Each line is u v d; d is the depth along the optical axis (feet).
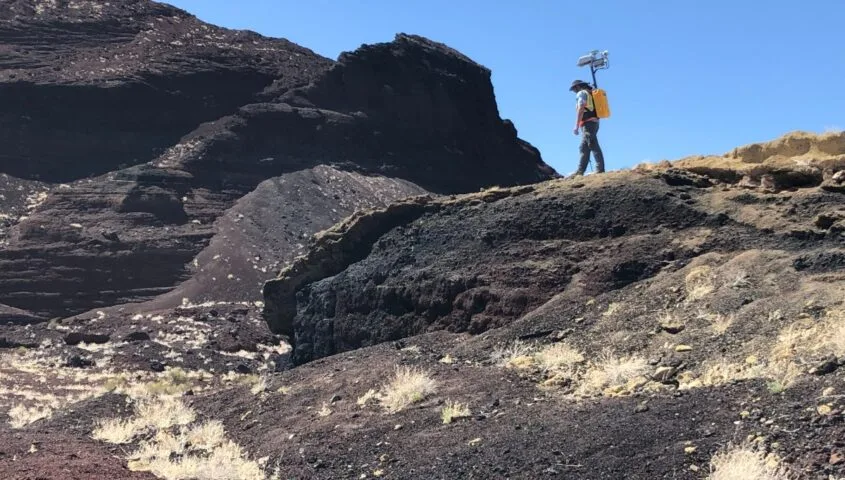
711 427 20.49
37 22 252.01
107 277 158.20
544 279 44.80
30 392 70.85
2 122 202.18
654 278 40.50
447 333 46.37
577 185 52.75
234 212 191.62
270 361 106.93
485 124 290.35
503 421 26.37
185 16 300.61
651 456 19.67
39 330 130.00
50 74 222.69
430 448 25.45
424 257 53.42
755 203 44.29
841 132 46.14
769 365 24.53
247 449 31.58
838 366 22.36
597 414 24.35
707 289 35.22
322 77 253.03
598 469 19.88
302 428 31.94
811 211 41.14
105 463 28.81
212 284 160.04
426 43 295.69
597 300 39.96
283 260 173.68
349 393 35.60
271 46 288.30
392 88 260.83
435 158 256.52
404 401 31.76
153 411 42.80
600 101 55.21
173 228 179.93
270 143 224.74
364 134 242.78
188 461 29.19
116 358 99.66
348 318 54.60
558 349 34.32
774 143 49.26
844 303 27.66
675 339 30.91
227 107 240.53
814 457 17.11
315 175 215.72
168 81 234.38
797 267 33.99
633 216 46.91
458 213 56.90
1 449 34.17
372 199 214.69
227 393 44.06
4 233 167.02
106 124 215.51
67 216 176.96
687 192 48.21
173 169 203.00
